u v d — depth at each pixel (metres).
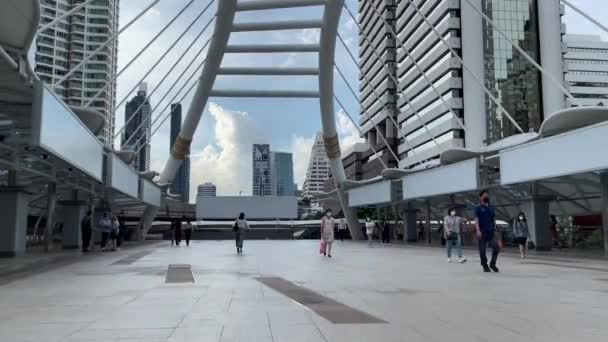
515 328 5.86
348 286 10.00
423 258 19.47
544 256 20.52
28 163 20.97
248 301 7.92
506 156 24.06
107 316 6.60
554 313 6.88
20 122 17.53
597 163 18.73
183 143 46.34
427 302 7.90
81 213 26.73
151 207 45.50
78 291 9.16
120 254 22.05
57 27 88.50
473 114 94.50
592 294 8.85
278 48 41.19
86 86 91.25
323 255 21.22
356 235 48.81
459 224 17.39
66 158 17.19
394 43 120.94
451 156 29.22
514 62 96.69
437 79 100.75
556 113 20.84
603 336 5.45
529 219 24.38
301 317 6.54
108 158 25.58
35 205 33.19
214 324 6.07
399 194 38.34
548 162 21.23
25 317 6.53
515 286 10.05
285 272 13.10
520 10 98.25
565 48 97.81
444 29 97.88
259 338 5.33
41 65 86.75
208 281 10.84
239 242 23.19
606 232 19.78
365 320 6.34
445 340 5.24
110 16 94.00
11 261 16.30
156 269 14.05
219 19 37.50
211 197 69.62
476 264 16.17
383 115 120.69
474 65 95.81
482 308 7.31
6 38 12.54
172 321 6.26
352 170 133.50
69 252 22.97
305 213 110.19
